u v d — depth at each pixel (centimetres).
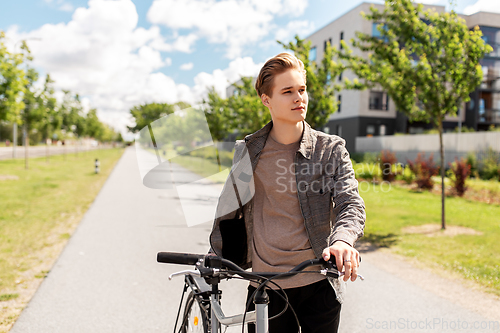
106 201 1007
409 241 605
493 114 2916
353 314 343
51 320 324
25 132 2064
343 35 3012
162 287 401
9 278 420
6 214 809
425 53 665
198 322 180
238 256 170
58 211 858
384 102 3031
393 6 664
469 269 458
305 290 163
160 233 643
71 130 3931
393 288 405
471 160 1530
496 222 743
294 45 914
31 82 1903
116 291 390
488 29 2030
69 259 495
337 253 126
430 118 721
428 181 1275
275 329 166
